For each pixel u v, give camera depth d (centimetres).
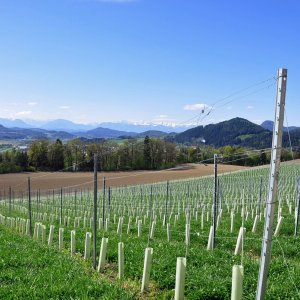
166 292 1059
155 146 8250
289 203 3053
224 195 3941
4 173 10569
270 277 1095
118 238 1895
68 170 10544
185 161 7256
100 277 1225
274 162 713
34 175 9906
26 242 1883
